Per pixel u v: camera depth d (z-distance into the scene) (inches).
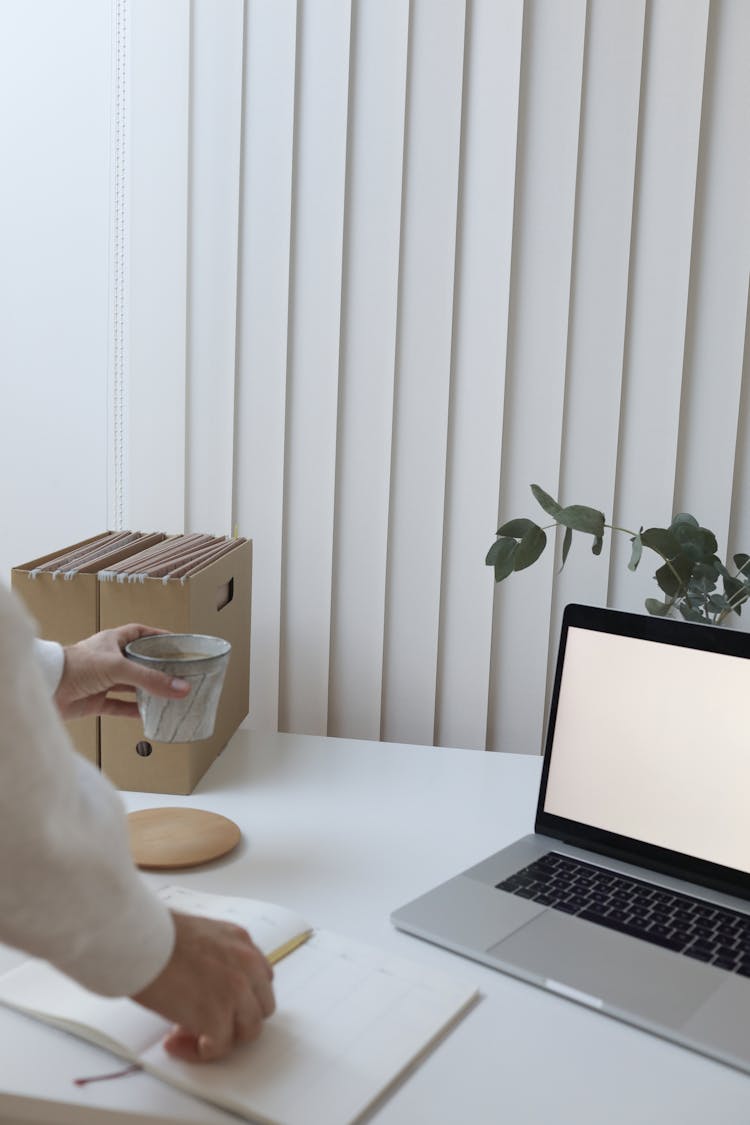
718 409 62.5
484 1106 27.6
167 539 61.6
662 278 61.6
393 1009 31.3
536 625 65.2
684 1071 29.5
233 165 62.8
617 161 60.8
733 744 39.7
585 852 42.6
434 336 63.1
